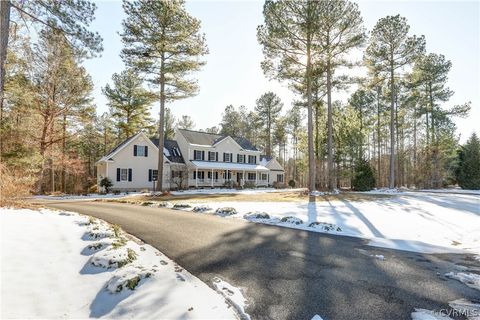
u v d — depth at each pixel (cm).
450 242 669
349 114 2659
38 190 2283
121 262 447
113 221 892
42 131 2238
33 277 397
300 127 4891
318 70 2022
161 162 2220
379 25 2370
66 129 2558
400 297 366
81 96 2377
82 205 1420
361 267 478
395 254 558
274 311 327
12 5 941
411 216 1010
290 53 1905
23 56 1812
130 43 2044
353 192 2269
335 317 315
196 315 311
